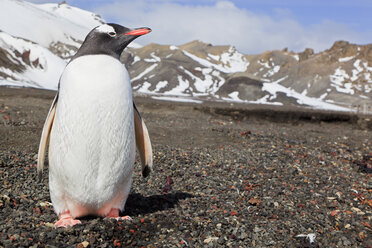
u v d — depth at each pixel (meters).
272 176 7.81
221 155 9.82
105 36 4.18
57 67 78.81
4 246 3.61
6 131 10.88
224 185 6.90
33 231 4.05
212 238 4.29
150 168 4.72
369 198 6.52
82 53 4.12
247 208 5.52
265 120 25.94
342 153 12.38
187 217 4.91
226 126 18.25
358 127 26.23
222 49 189.62
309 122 26.67
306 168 8.94
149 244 4.05
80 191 4.16
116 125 4.02
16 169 6.69
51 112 4.29
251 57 185.62
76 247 3.79
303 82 137.62
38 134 11.06
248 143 12.67
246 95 100.62
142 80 114.62
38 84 68.50
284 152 10.93
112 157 4.11
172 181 6.94
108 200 4.35
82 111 3.89
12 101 22.59
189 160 8.71
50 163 4.23
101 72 3.96
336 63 143.50
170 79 113.69
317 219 5.25
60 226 4.18
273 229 4.69
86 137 3.93
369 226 5.05
